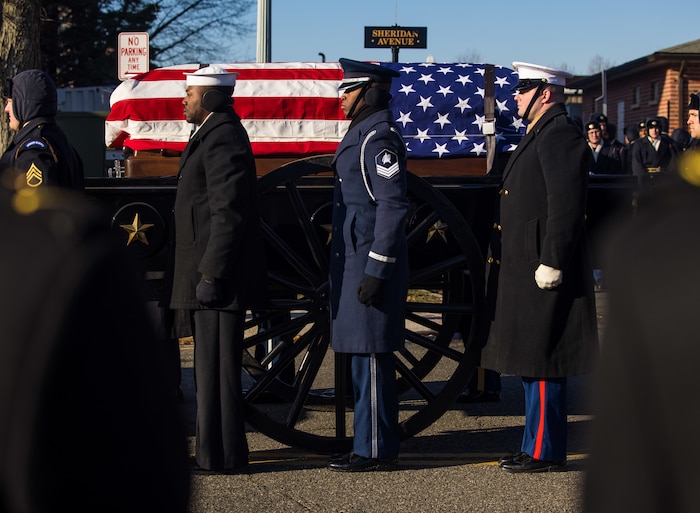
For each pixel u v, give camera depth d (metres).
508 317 4.41
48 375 1.07
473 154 5.02
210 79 4.25
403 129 5.00
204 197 4.23
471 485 4.30
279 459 4.75
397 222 4.20
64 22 24.58
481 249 4.95
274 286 4.95
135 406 1.14
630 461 1.02
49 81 4.45
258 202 4.35
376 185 4.23
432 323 5.63
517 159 4.43
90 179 4.51
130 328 1.15
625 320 1.03
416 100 5.02
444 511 3.96
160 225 4.46
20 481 1.07
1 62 9.10
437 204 4.56
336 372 4.62
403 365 4.66
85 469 1.11
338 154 4.38
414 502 4.07
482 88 5.09
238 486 4.27
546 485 4.30
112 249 1.15
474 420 5.60
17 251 1.10
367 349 4.31
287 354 4.62
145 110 4.91
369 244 4.33
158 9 25.44
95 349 1.10
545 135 4.30
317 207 4.75
